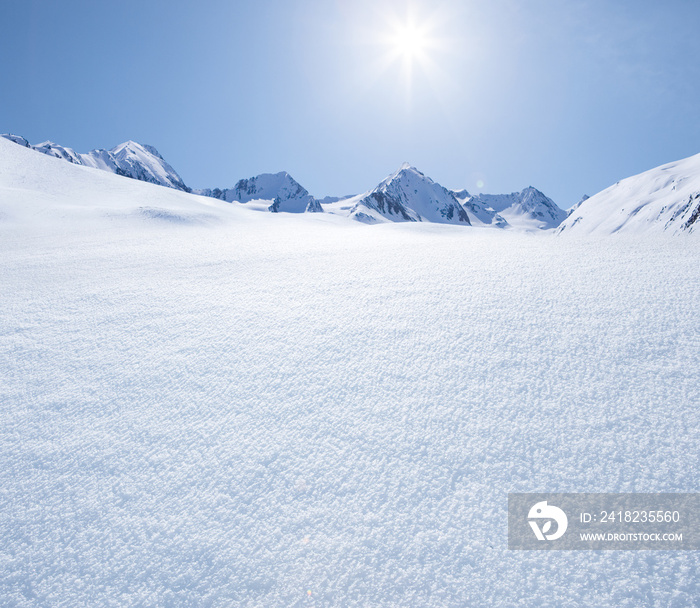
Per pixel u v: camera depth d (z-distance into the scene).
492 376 4.38
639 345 4.72
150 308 7.48
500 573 2.40
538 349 4.86
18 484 3.43
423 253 11.11
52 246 16.91
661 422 3.46
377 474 3.19
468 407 3.89
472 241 13.48
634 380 4.09
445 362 4.75
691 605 2.14
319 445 3.57
